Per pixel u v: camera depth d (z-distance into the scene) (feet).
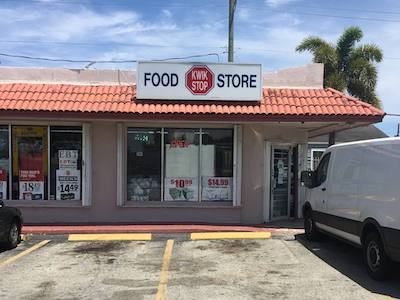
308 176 38.45
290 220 50.67
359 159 29.94
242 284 26.81
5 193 47.57
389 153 26.18
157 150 48.32
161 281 27.48
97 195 47.39
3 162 47.65
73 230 42.88
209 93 46.24
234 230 43.50
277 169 50.67
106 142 47.42
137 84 46.09
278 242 39.11
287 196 51.93
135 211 47.57
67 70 49.57
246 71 46.32
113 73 49.85
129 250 36.32
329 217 34.58
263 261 32.48
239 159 47.65
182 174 48.55
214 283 27.02
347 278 28.02
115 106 44.91
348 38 106.42
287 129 50.31
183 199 48.52
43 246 37.96
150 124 47.88
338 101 46.78
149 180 48.37
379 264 26.96
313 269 30.19
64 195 47.96
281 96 48.03
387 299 24.02
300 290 25.62
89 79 49.70
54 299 24.26
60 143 47.91
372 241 27.66
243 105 45.96
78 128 47.91
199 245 38.17
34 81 49.29
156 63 46.06
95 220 47.37
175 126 48.01
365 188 28.55
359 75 105.60
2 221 35.09
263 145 48.47
